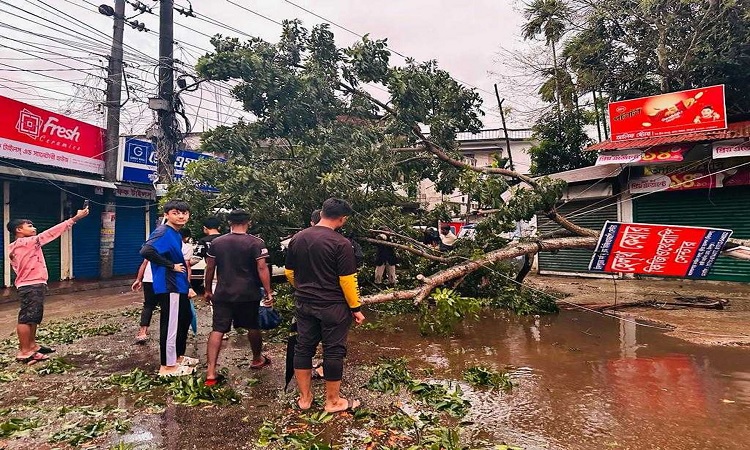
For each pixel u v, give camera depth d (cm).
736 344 587
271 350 581
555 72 1661
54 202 1305
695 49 1275
